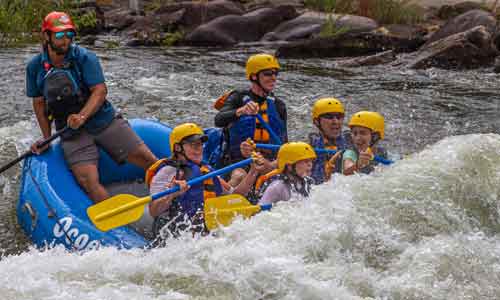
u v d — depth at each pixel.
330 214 6.09
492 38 17.09
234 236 5.93
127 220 6.31
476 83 14.38
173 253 5.82
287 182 6.70
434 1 25.31
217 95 12.86
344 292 5.29
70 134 7.38
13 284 5.40
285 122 8.12
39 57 7.42
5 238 7.11
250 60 7.84
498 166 6.88
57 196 6.92
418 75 15.29
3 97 12.30
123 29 22.89
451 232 6.15
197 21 22.41
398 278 5.50
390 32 20.27
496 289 5.44
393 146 10.05
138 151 7.72
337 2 23.33
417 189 6.47
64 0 21.78
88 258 5.82
